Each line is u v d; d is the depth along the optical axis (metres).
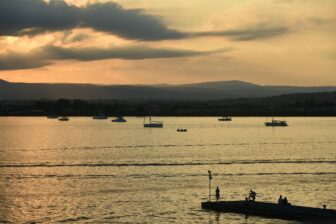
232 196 147.75
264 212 123.69
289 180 174.75
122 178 181.38
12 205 137.62
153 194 150.88
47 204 138.62
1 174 194.38
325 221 115.88
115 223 118.50
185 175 188.00
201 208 132.12
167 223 118.56
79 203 139.38
